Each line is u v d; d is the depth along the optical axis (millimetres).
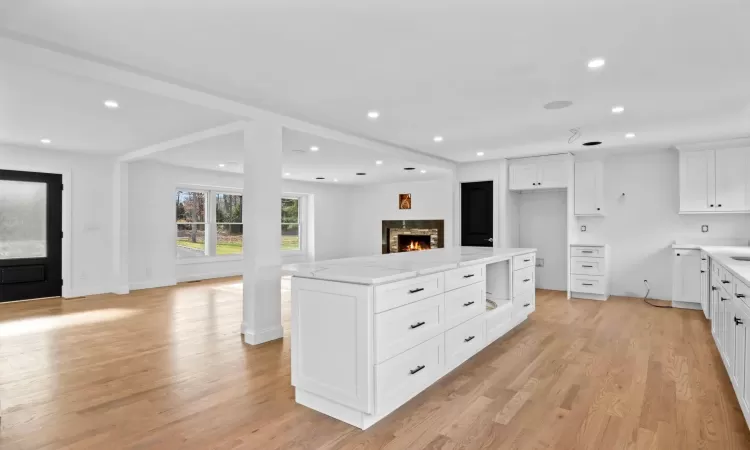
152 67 2754
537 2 1937
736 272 2535
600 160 5965
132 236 6625
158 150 5344
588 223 6230
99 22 2131
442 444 2072
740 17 2059
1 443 2062
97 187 6219
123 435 2146
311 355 2438
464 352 3072
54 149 5719
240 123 3949
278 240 3881
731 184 5004
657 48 2434
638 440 2092
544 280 6664
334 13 2045
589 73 2840
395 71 2816
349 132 4625
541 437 2133
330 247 10094
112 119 3967
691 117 3965
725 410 2416
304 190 9484
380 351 2244
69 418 2328
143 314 4941
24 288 5656
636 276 5902
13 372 3041
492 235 6520
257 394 2666
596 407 2467
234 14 2053
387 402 2287
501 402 2545
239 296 6113
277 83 3059
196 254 7961
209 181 7797
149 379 2908
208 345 3697
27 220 5656
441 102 3502
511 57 2576
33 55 2355
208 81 3025
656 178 5742
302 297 2482
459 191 6809
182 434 2162
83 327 4332
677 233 5609
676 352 3475
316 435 2162
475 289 3248
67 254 5961
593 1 1923
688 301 5148
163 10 2012
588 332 4098
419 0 1922
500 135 4777
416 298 2529
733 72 2811
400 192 9680
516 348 3594
